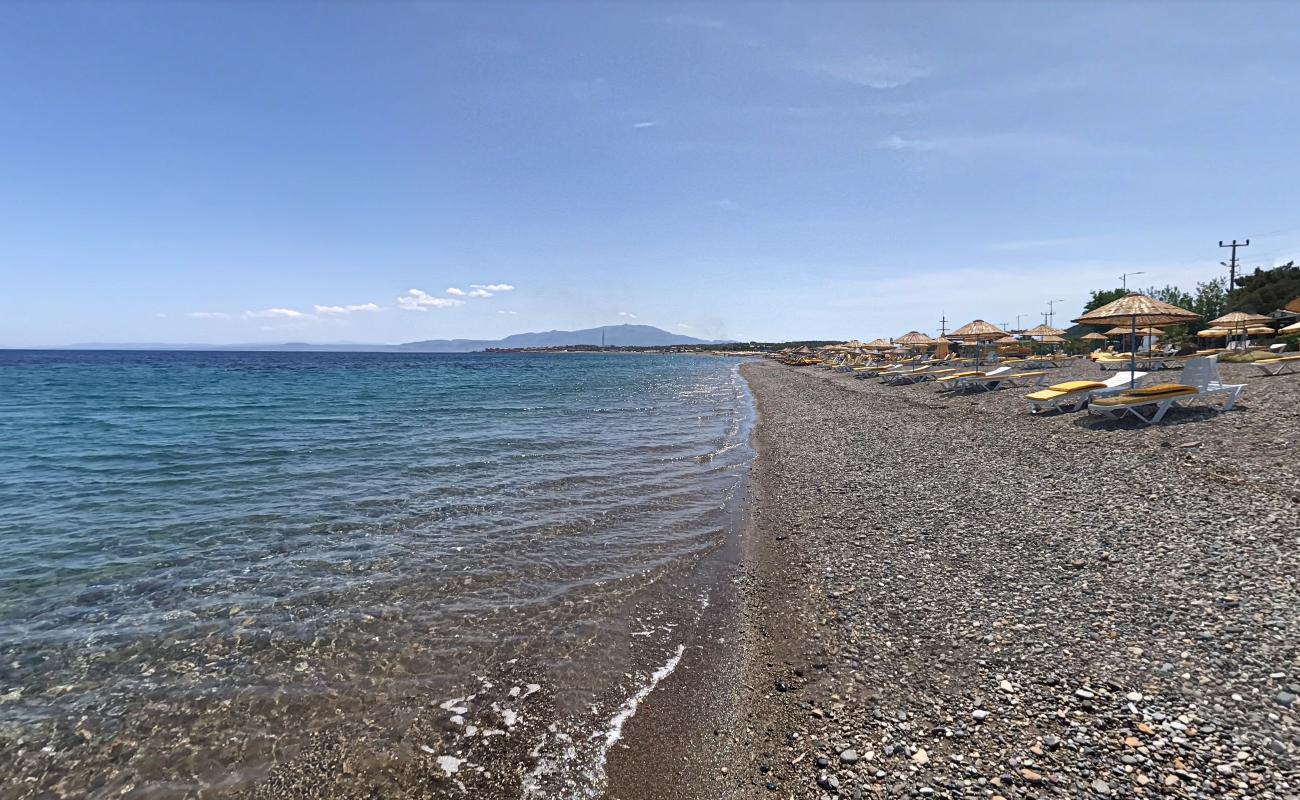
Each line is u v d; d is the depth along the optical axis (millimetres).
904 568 7238
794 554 8234
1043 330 38562
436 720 4809
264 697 5121
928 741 4129
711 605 6855
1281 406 13805
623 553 8516
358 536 9172
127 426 21344
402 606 6820
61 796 4051
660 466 14508
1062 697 4395
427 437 18891
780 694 4957
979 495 9992
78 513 10344
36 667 5562
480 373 67812
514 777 4172
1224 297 50500
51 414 25016
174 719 4832
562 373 70438
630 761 4309
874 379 40156
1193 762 3625
